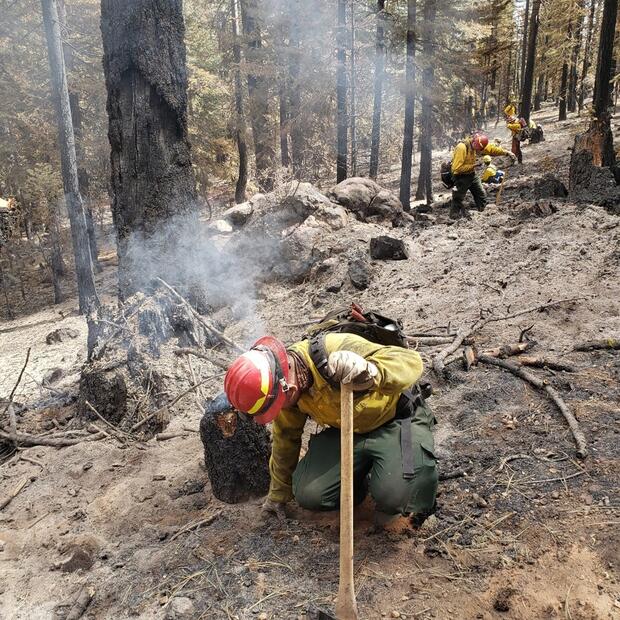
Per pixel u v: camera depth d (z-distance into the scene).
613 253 6.16
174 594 2.77
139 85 5.79
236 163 24.16
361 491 3.06
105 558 3.21
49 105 15.03
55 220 15.99
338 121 14.17
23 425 5.56
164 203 5.98
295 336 6.24
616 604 2.37
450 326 5.38
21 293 17.55
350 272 7.25
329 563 2.80
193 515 3.50
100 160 16.33
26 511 3.89
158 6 5.70
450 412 3.97
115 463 4.30
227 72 20.11
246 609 2.60
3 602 3.00
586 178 9.39
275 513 3.22
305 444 3.93
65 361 9.12
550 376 4.17
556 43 28.91
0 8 13.38
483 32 15.83
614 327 4.72
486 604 2.46
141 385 5.17
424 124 16.38
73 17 14.53
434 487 2.92
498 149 10.13
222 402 3.46
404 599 2.53
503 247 7.10
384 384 2.59
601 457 3.23
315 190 9.76
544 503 2.98
